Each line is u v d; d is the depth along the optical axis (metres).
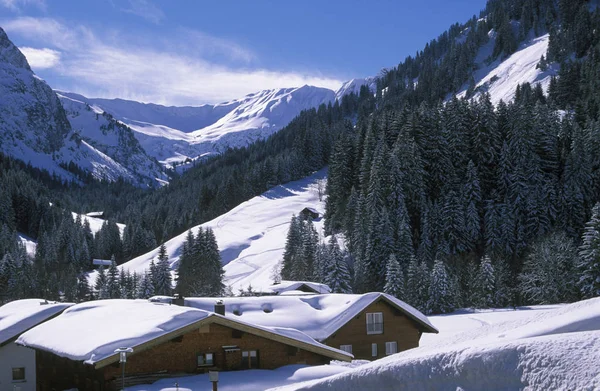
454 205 101.44
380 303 38.22
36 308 34.59
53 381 29.97
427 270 83.06
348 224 117.81
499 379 6.25
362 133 148.62
